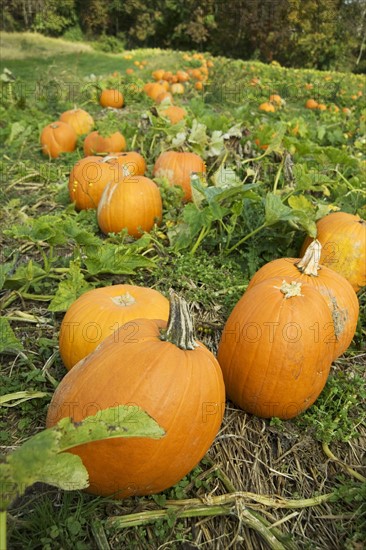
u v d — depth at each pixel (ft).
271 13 42.19
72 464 2.04
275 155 7.43
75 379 2.63
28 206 6.92
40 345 3.96
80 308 3.49
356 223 4.68
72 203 6.59
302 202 4.90
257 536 2.77
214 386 2.65
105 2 46.21
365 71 46.47
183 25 46.85
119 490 2.61
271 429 3.35
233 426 3.38
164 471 2.57
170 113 9.89
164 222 6.06
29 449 2.02
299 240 5.19
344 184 6.99
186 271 4.87
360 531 2.83
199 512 2.77
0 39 34.71
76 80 18.48
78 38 46.37
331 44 43.73
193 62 24.99
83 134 10.12
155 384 2.48
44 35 43.55
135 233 5.62
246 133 7.75
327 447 3.32
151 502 2.80
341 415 3.45
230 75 22.88
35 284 4.67
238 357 3.22
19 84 14.87
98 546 2.53
